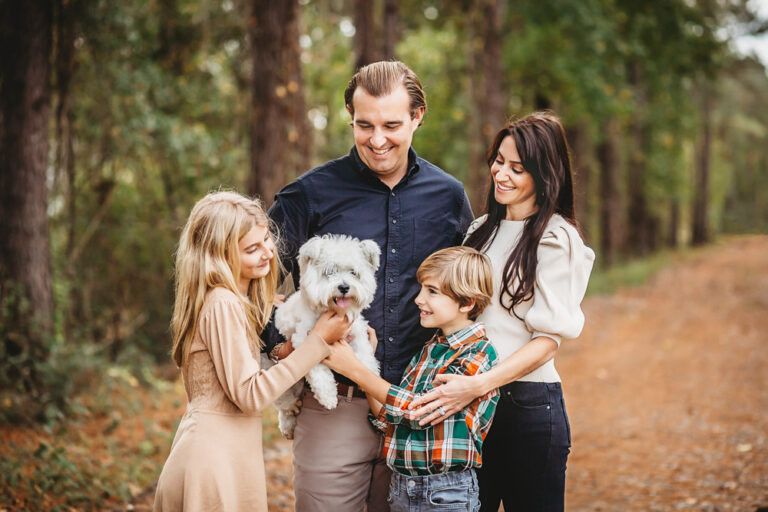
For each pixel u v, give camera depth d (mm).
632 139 24203
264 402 2486
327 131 16391
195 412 2557
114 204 10906
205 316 2570
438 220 3070
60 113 7941
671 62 15242
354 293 2617
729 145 44594
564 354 11477
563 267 2707
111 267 10836
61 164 8367
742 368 9664
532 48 14391
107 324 10508
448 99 17984
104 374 7152
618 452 6336
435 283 2699
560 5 13680
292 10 8117
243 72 11117
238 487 2541
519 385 2770
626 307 16141
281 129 8094
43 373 6367
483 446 2898
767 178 53188
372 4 10180
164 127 9977
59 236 9891
